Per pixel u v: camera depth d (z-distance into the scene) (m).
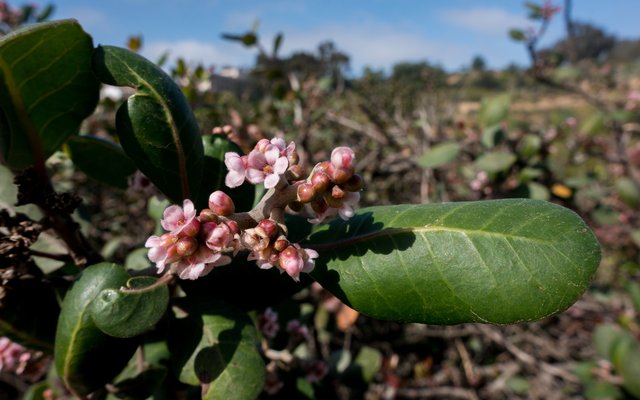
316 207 0.07
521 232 0.07
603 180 0.43
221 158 0.10
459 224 0.08
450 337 0.36
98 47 0.08
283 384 0.13
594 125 0.36
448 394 0.32
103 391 0.10
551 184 0.26
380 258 0.08
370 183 0.34
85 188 0.34
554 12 0.31
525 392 0.33
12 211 0.11
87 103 0.09
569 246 0.07
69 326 0.07
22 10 0.32
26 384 0.33
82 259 0.10
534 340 0.35
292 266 0.07
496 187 0.24
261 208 0.08
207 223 0.07
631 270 0.36
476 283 0.07
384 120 0.40
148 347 0.12
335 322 0.25
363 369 0.19
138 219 0.34
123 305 0.07
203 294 0.09
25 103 0.09
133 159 0.08
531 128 0.32
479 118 0.27
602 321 0.35
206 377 0.08
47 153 0.10
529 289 0.07
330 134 0.37
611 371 0.27
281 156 0.07
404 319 0.08
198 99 0.25
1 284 0.09
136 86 0.08
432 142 0.32
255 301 0.10
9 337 0.09
